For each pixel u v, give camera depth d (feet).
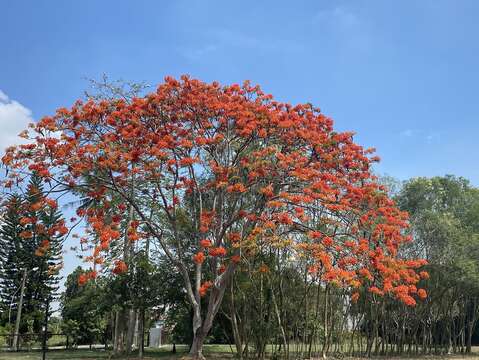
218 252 54.65
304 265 71.97
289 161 54.03
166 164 56.44
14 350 106.52
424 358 86.38
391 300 87.15
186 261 76.74
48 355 84.84
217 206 62.95
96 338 124.67
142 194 63.52
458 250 85.10
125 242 67.26
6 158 52.26
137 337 102.37
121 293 80.28
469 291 92.53
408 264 58.18
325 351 76.64
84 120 55.16
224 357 77.61
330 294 78.13
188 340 94.53
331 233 57.31
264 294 74.90
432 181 96.68
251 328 75.51
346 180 57.77
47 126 53.57
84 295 88.12
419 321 94.84
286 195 52.90
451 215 92.17
